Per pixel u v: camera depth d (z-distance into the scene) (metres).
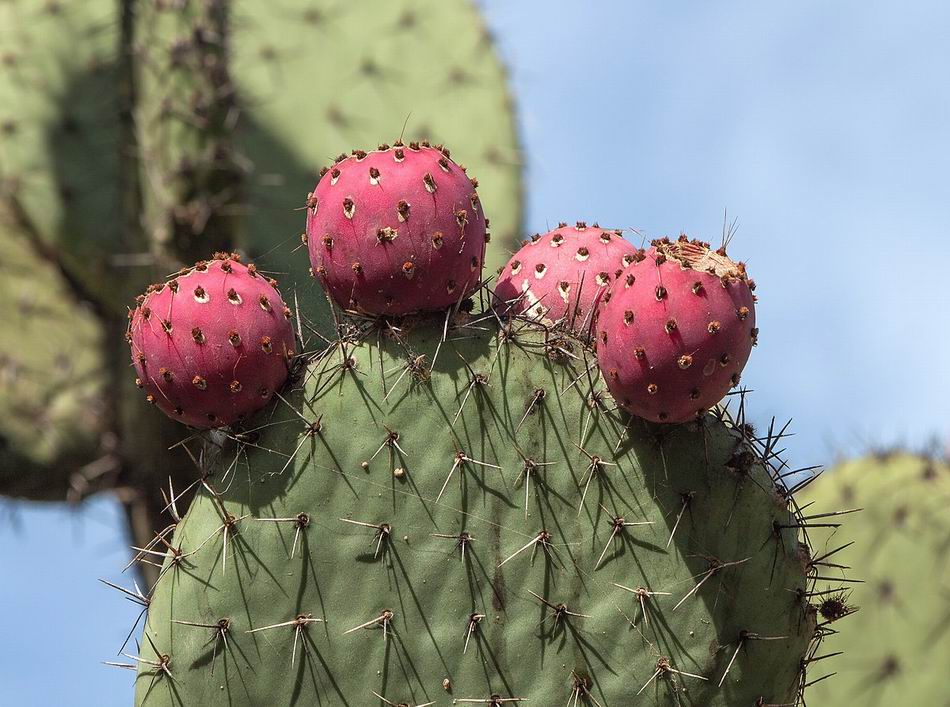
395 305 1.07
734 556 1.06
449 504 1.06
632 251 1.11
